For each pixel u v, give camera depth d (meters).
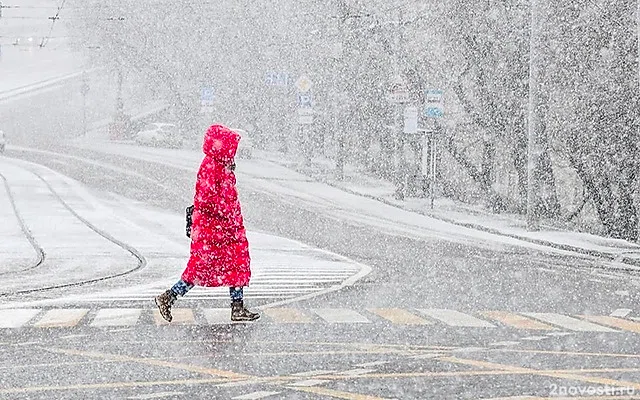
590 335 16.59
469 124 61.03
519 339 15.91
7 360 13.53
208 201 17.53
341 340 15.61
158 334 16.23
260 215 51.50
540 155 52.06
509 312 19.97
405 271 29.52
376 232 45.22
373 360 13.59
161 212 51.81
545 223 53.34
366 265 31.30
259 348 14.74
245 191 63.56
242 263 17.69
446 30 55.72
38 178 69.81
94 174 73.94
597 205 51.41
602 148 50.12
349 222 49.62
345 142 82.88
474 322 18.09
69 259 31.20
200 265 17.58
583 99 49.84
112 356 13.92
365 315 18.98
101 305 20.41
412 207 57.94
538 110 51.16
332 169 79.62
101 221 45.47
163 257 32.28
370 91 74.88
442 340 15.70
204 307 20.09
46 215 47.22
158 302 17.69
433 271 29.67
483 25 54.69
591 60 49.53
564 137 51.31
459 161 61.47
